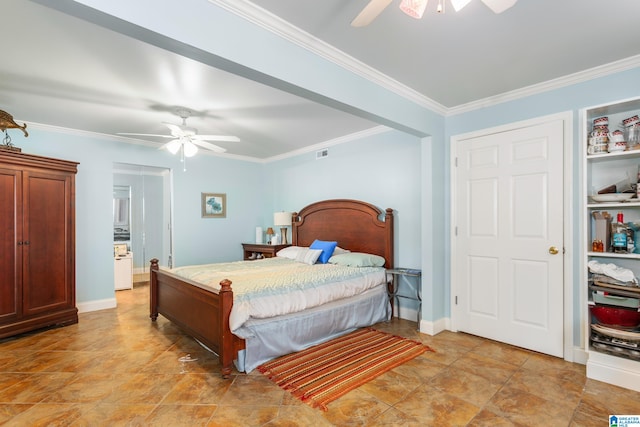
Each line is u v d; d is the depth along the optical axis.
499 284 3.20
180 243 5.37
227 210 5.92
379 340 3.29
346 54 2.37
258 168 6.37
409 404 2.16
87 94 3.04
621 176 2.57
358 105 2.55
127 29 1.48
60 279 3.77
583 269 2.63
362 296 3.70
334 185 4.96
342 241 4.70
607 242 2.57
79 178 4.35
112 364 2.77
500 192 3.19
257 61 1.90
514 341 3.10
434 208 3.44
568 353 2.78
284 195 5.92
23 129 3.46
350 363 2.76
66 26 1.96
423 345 3.14
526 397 2.23
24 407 2.14
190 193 5.48
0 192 3.32
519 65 2.57
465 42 2.22
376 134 4.38
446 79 2.81
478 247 3.34
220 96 3.10
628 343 2.34
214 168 5.77
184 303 3.26
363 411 2.08
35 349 3.09
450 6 1.83
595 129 2.58
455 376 2.53
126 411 2.09
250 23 1.86
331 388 2.36
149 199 5.33
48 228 3.68
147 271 5.41
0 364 2.78
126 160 4.79
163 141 4.88
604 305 2.45
